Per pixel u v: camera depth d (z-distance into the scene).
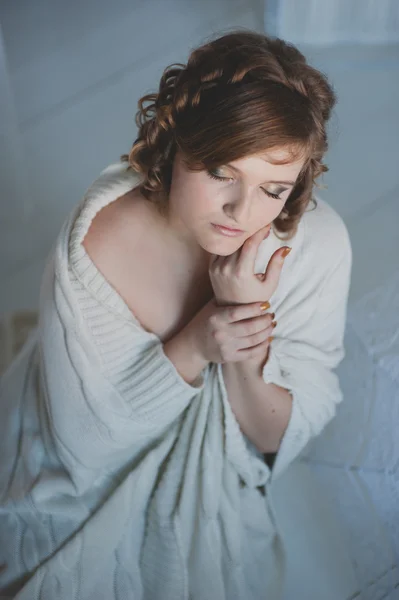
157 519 1.09
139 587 1.12
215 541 1.09
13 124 1.81
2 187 1.88
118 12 3.41
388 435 1.44
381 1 2.84
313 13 2.93
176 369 0.96
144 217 0.96
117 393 1.00
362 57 2.94
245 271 0.86
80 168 2.36
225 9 3.36
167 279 1.00
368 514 1.30
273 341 1.05
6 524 1.09
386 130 2.51
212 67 0.72
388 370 1.58
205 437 1.04
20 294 1.87
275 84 0.71
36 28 3.29
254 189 0.75
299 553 1.19
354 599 1.15
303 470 1.33
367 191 2.22
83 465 1.07
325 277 1.05
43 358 1.00
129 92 2.79
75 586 1.05
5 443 1.16
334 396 1.10
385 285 1.83
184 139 0.74
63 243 0.95
